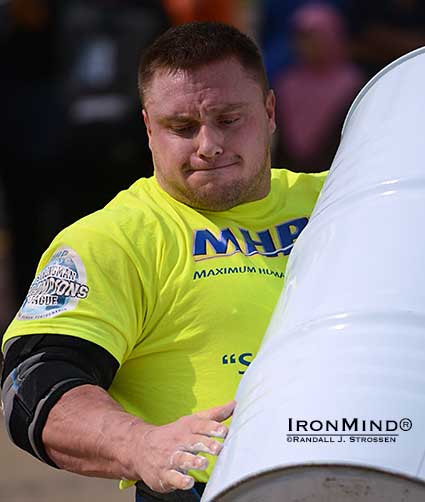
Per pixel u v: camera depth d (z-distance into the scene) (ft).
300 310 16.93
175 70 22.17
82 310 21.17
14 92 54.39
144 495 22.21
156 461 17.83
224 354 22.09
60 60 53.72
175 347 22.13
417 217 17.24
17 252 57.47
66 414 19.70
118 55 52.13
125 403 22.49
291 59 56.80
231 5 57.98
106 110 52.13
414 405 15.01
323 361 15.69
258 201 23.53
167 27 53.31
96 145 52.75
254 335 22.22
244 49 22.56
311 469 14.80
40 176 55.36
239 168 22.66
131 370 22.41
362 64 56.95
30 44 54.08
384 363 15.38
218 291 22.29
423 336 15.62
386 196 17.93
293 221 24.00
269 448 15.21
